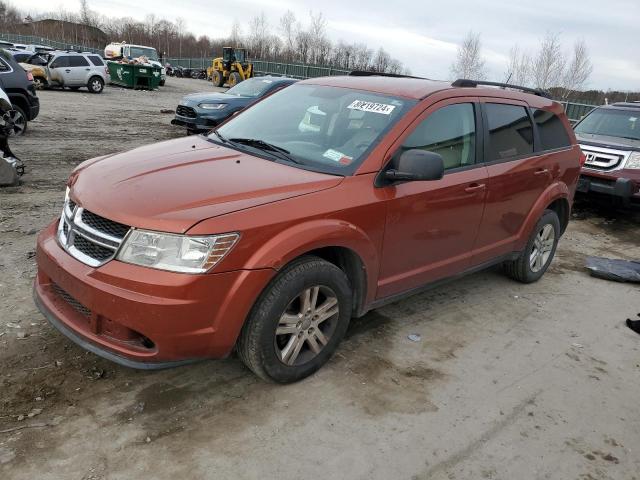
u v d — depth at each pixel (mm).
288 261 2932
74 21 116875
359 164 3408
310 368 3334
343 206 3184
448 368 3670
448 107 3934
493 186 4250
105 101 20500
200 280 2666
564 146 5250
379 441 2895
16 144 10203
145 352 2760
